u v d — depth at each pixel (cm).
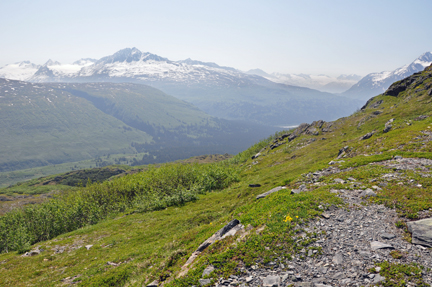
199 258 1662
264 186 4572
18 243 3675
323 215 1742
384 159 2952
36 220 5250
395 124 5100
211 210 4044
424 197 1722
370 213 1706
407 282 1097
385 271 1180
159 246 2791
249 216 2030
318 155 5853
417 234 1366
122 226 4097
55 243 3600
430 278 1095
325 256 1364
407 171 2280
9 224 5112
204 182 6197
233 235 1794
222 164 9356
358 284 1144
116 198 6262
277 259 1410
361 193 2028
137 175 7344
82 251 3162
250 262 1420
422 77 8500
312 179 2880
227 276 1361
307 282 1205
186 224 3616
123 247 3122
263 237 1588
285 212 1855
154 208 4959
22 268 2791
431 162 2475
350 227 1580
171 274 1711
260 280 1285
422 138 3469
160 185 6275
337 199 1942
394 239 1403
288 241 1519
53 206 5553
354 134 6900
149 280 1828
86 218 5450
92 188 6612
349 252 1360
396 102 8531
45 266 2817
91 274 2397
